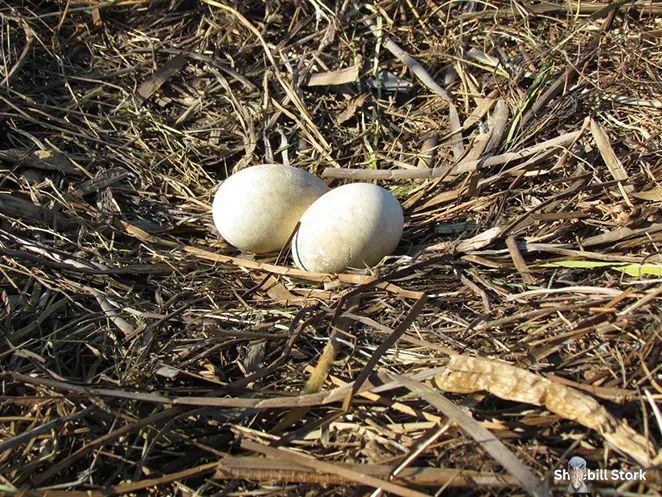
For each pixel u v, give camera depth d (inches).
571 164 20.1
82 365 15.5
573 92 22.2
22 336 16.1
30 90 23.6
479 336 15.1
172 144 22.9
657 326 14.1
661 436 12.4
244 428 13.4
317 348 15.7
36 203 19.9
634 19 24.6
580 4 24.8
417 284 17.1
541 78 22.4
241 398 13.8
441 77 24.6
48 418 13.6
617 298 14.6
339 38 25.1
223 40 25.2
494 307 16.0
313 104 24.0
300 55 25.0
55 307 16.7
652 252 16.8
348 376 14.7
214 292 17.7
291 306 17.1
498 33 24.6
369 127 23.2
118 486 12.2
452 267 17.5
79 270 17.7
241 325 16.5
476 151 21.1
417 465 12.3
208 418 13.8
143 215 20.7
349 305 16.5
